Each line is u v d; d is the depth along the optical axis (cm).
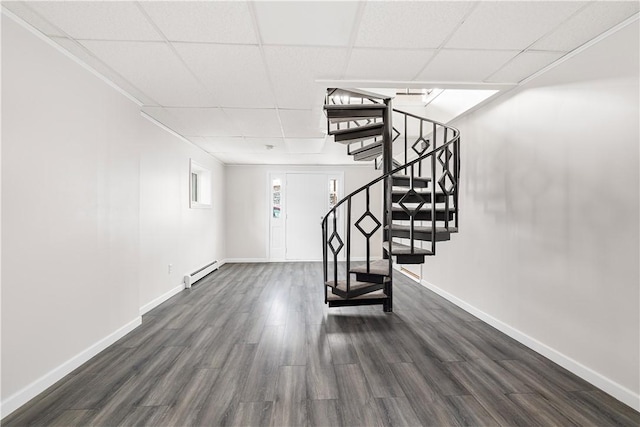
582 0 177
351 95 340
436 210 309
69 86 235
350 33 210
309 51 234
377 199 764
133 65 254
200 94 315
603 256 213
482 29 206
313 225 762
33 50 203
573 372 235
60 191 227
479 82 289
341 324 340
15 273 192
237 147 564
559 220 249
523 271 288
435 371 239
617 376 204
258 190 756
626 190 199
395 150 588
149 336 306
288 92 311
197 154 560
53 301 221
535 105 273
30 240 203
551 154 256
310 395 208
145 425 179
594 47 219
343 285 365
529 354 268
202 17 191
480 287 357
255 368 244
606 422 182
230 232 752
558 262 249
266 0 176
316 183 762
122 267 306
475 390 214
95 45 223
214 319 356
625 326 200
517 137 296
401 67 260
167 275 443
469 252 379
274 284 527
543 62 252
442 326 334
